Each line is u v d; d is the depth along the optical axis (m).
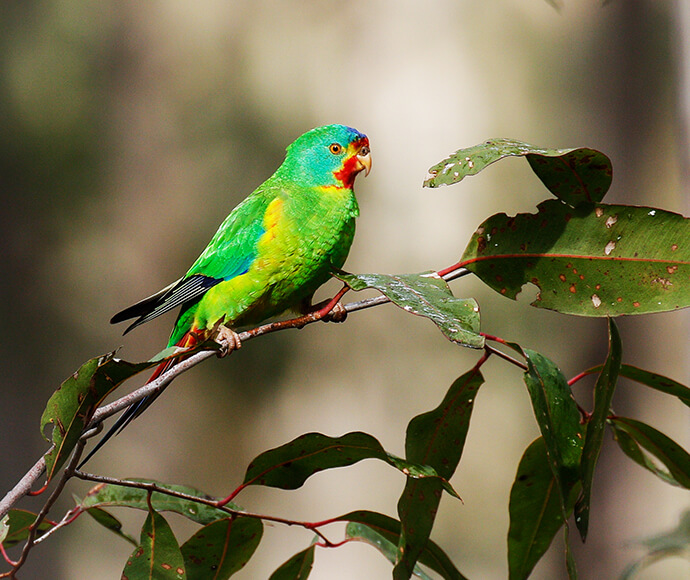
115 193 13.52
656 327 14.20
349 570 13.61
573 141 14.95
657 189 14.69
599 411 3.15
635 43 14.82
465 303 3.12
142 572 3.40
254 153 14.13
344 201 5.26
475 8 15.27
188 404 13.35
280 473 3.56
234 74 14.61
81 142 13.41
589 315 3.49
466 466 14.09
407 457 3.65
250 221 5.12
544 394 3.23
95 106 13.66
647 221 3.46
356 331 13.84
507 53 15.27
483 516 13.93
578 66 15.11
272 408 13.41
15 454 12.33
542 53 15.21
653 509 13.80
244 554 3.83
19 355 12.69
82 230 13.20
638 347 14.25
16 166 12.92
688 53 5.59
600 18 14.95
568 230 3.56
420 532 3.40
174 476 13.29
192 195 13.78
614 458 13.93
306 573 3.82
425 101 15.09
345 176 5.27
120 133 13.77
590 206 3.51
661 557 5.00
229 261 5.13
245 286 5.13
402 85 15.12
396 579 3.33
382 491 13.88
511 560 3.67
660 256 3.45
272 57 14.83
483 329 13.85
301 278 5.21
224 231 5.20
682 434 14.02
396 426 13.76
